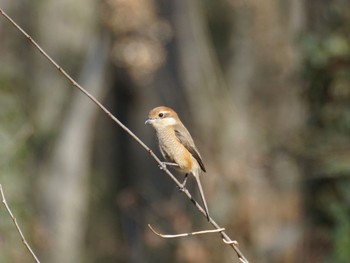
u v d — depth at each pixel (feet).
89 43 62.23
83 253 65.62
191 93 66.08
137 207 66.64
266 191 56.13
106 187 73.82
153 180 72.33
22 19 59.72
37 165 60.80
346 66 43.88
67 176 62.85
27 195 52.47
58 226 62.28
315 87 44.83
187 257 54.60
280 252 54.85
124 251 66.08
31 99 59.00
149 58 58.29
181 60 66.44
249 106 62.39
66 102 61.93
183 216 56.95
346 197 44.16
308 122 45.60
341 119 44.14
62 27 61.26
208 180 59.57
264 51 61.57
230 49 65.00
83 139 64.08
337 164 43.09
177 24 65.82
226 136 62.49
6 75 56.39
